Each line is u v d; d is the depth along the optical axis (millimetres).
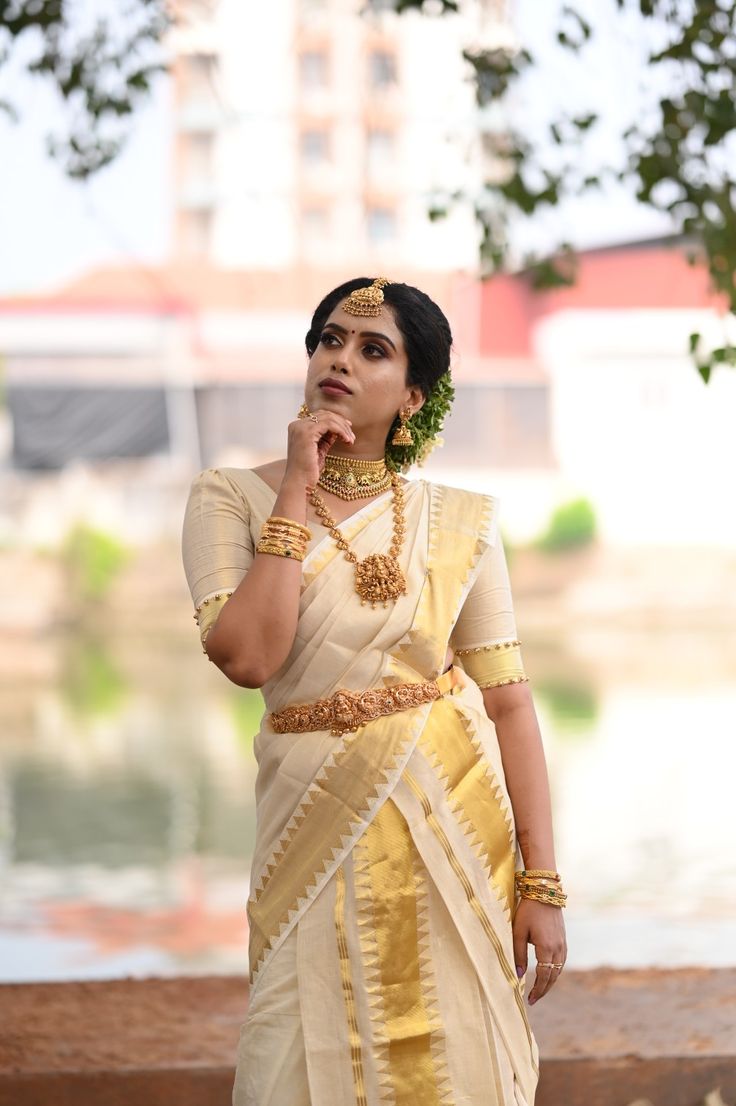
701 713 20531
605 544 41719
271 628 3250
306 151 35875
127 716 21250
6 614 35938
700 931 8617
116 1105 4590
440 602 3455
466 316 42312
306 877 3344
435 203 8672
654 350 42156
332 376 3504
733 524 41969
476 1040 3348
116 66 8227
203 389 41438
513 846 3529
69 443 40875
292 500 3322
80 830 12500
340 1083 3260
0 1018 5270
